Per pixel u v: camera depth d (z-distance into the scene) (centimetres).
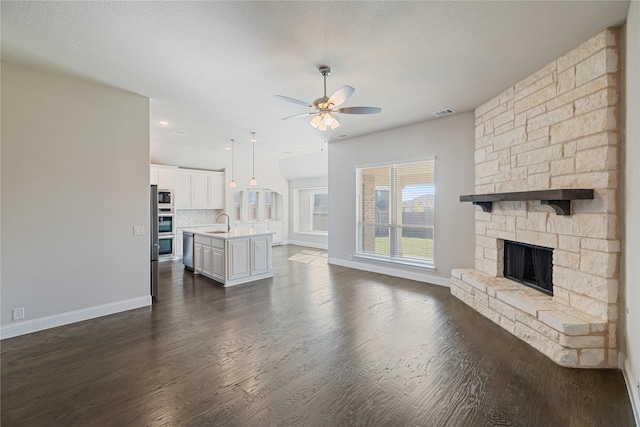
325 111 305
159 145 667
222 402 196
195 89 354
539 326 262
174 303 395
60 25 228
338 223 637
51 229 312
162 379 221
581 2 204
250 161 893
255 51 268
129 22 225
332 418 182
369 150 571
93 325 320
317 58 281
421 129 492
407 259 529
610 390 208
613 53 232
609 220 232
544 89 294
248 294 435
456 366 239
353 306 382
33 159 300
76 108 325
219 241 495
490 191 380
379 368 237
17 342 280
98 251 343
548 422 178
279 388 211
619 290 231
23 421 178
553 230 282
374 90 356
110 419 180
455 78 323
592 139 244
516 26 231
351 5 206
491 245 381
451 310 365
